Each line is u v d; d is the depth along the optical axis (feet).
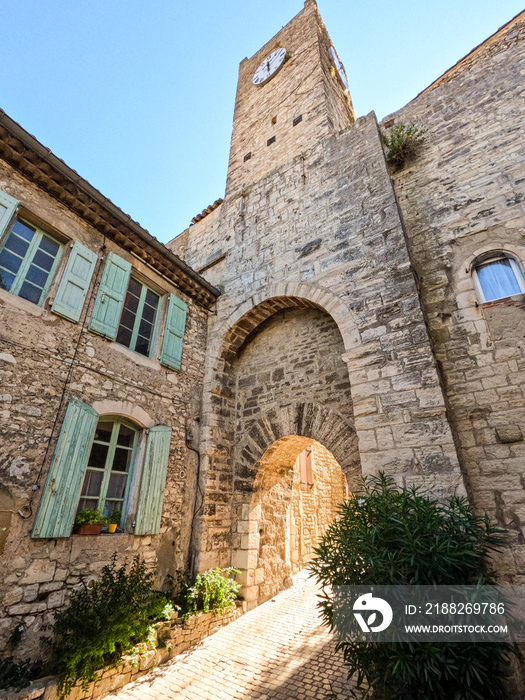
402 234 17.75
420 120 21.95
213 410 21.59
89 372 15.88
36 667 11.33
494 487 13.04
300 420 20.02
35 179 15.92
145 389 18.37
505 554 12.12
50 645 11.85
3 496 11.96
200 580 17.34
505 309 15.21
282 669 13.26
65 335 15.34
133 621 12.74
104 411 15.96
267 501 23.73
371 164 20.66
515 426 13.42
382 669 9.45
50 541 12.89
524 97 18.72
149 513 16.39
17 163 15.31
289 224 22.99
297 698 11.46
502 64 20.20
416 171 20.56
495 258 16.56
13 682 10.21
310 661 13.80
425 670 8.58
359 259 18.63
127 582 13.96
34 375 13.79
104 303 17.25
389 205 18.81
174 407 19.86
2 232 13.97
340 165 22.13
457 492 12.42
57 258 16.44
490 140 18.83
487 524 10.71
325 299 18.94
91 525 14.11
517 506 12.50
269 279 22.25
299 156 24.97
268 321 24.23
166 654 14.02
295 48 35.50
